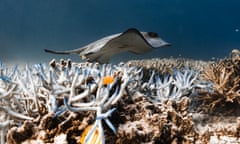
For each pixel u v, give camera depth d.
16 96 2.06
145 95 2.47
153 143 1.89
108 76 2.16
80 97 1.83
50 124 1.75
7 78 2.00
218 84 3.72
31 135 1.70
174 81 3.05
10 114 1.79
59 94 1.96
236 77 3.76
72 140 1.76
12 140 1.67
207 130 2.49
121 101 2.12
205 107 3.56
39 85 2.00
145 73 4.27
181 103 2.56
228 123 3.20
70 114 1.81
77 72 1.88
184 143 2.14
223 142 2.47
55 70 2.29
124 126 1.92
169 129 2.11
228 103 3.59
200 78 3.91
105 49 3.71
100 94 1.82
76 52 4.87
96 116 1.75
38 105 1.90
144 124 1.98
